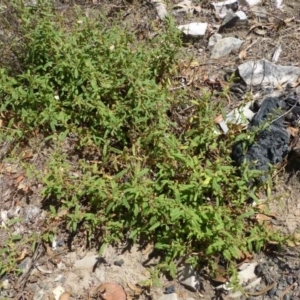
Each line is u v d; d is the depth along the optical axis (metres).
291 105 1.20
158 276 1.03
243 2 1.49
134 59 1.22
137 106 1.14
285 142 1.12
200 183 1.00
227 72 1.33
